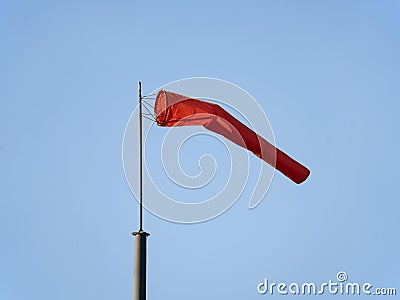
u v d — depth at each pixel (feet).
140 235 80.18
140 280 79.51
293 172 97.35
